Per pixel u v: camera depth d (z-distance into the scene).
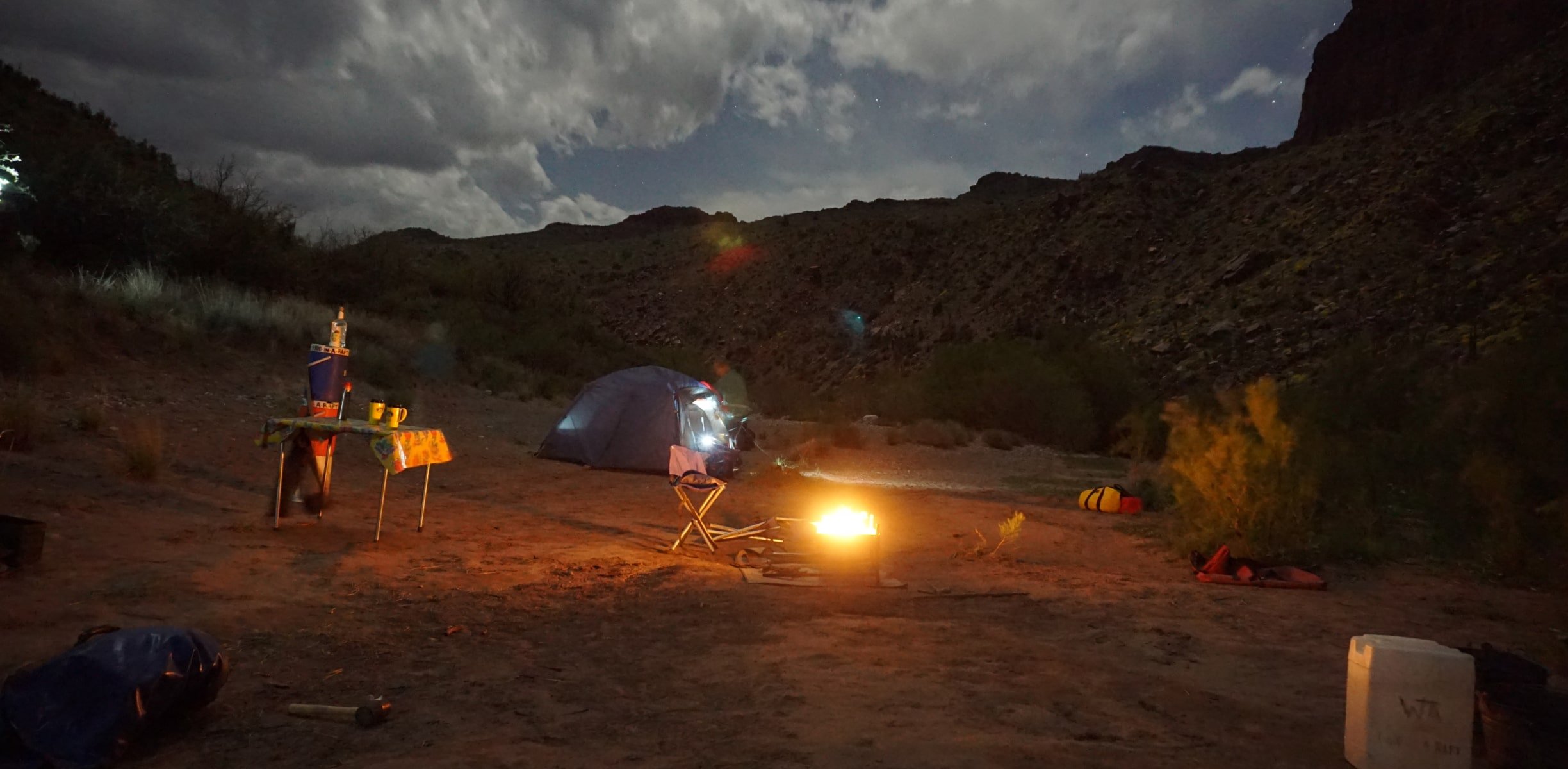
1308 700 4.51
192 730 3.48
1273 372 32.41
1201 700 4.43
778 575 7.11
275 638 4.66
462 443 14.34
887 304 71.81
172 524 6.94
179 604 4.98
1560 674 5.11
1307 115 91.44
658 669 4.55
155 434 9.43
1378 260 37.72
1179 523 9.77
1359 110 84.56
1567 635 6.04
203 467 9.49
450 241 122.12
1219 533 8.74
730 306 80.31
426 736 3.50
